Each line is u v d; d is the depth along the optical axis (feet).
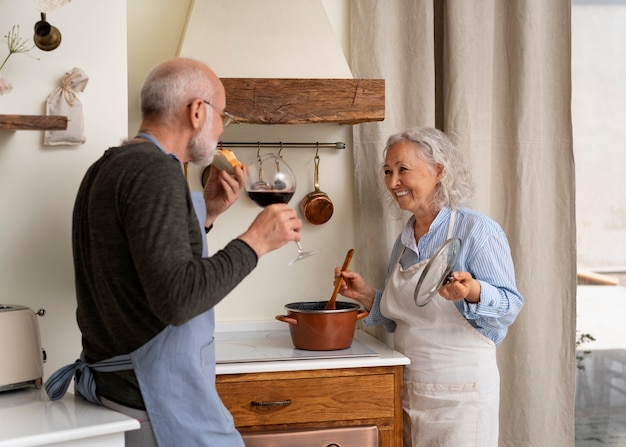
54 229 7.24
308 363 7.70
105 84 7.38
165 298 5.01
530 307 9.64
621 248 10.81
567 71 9.66
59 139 7.18
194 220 5.58
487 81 9.57
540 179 9.66
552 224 9.73
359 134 9.47
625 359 10.86
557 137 9.71
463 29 9.42
